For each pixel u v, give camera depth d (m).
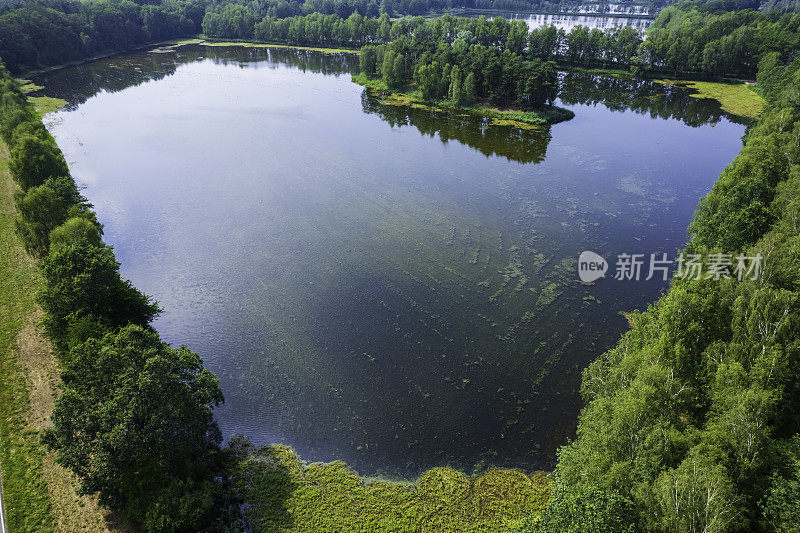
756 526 37.03
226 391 61.34
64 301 58.78
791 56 186.25
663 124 161.25
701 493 35.00
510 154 137.12
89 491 41.38
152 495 42.00
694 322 53.94
